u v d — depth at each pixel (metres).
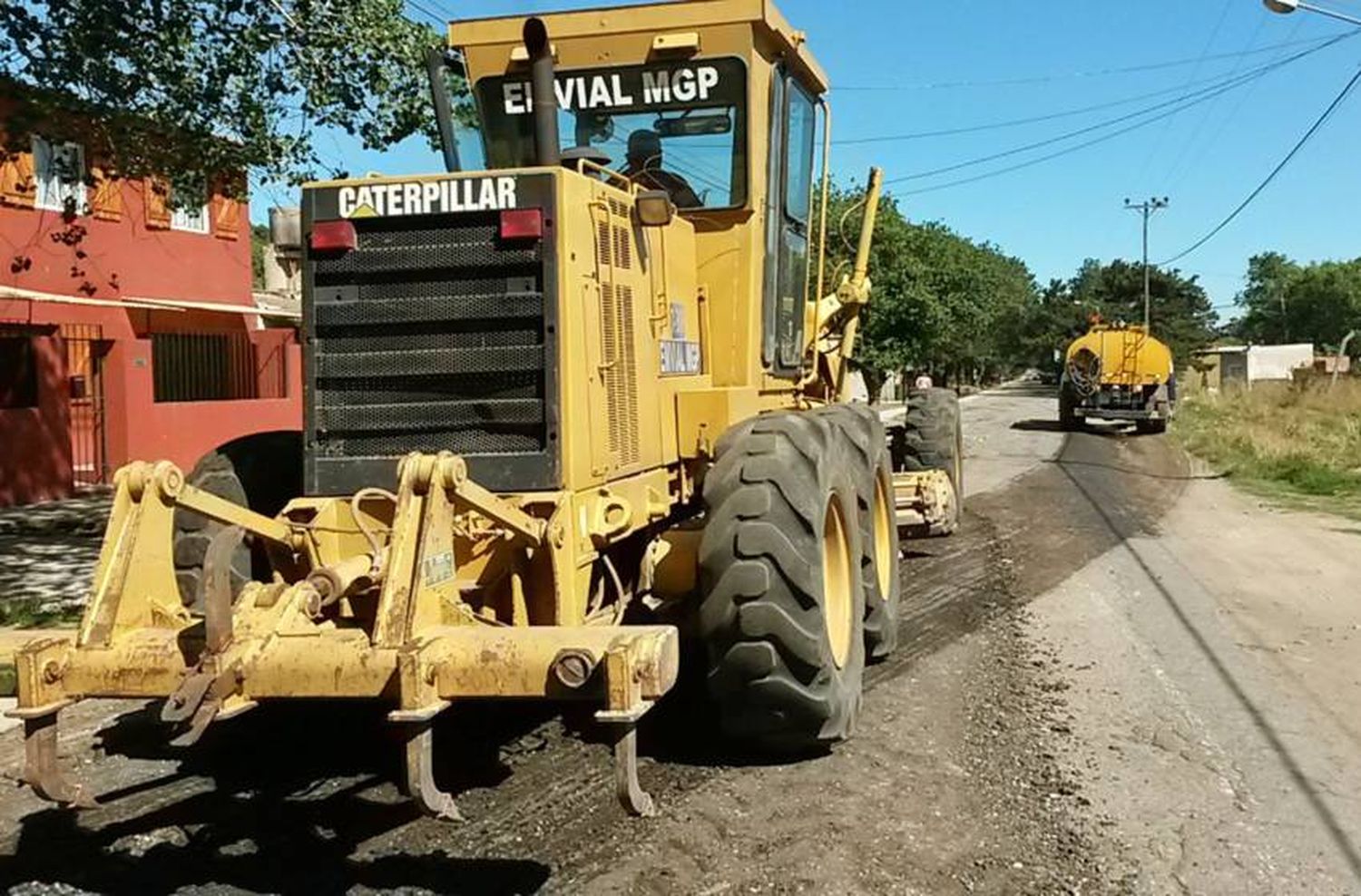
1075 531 12.84
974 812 5.09
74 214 10.57
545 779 5.39
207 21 9.27
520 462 4.92
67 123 9.20
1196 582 10.16
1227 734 6.21
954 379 58.94
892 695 6.74
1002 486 16.67
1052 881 4.48
